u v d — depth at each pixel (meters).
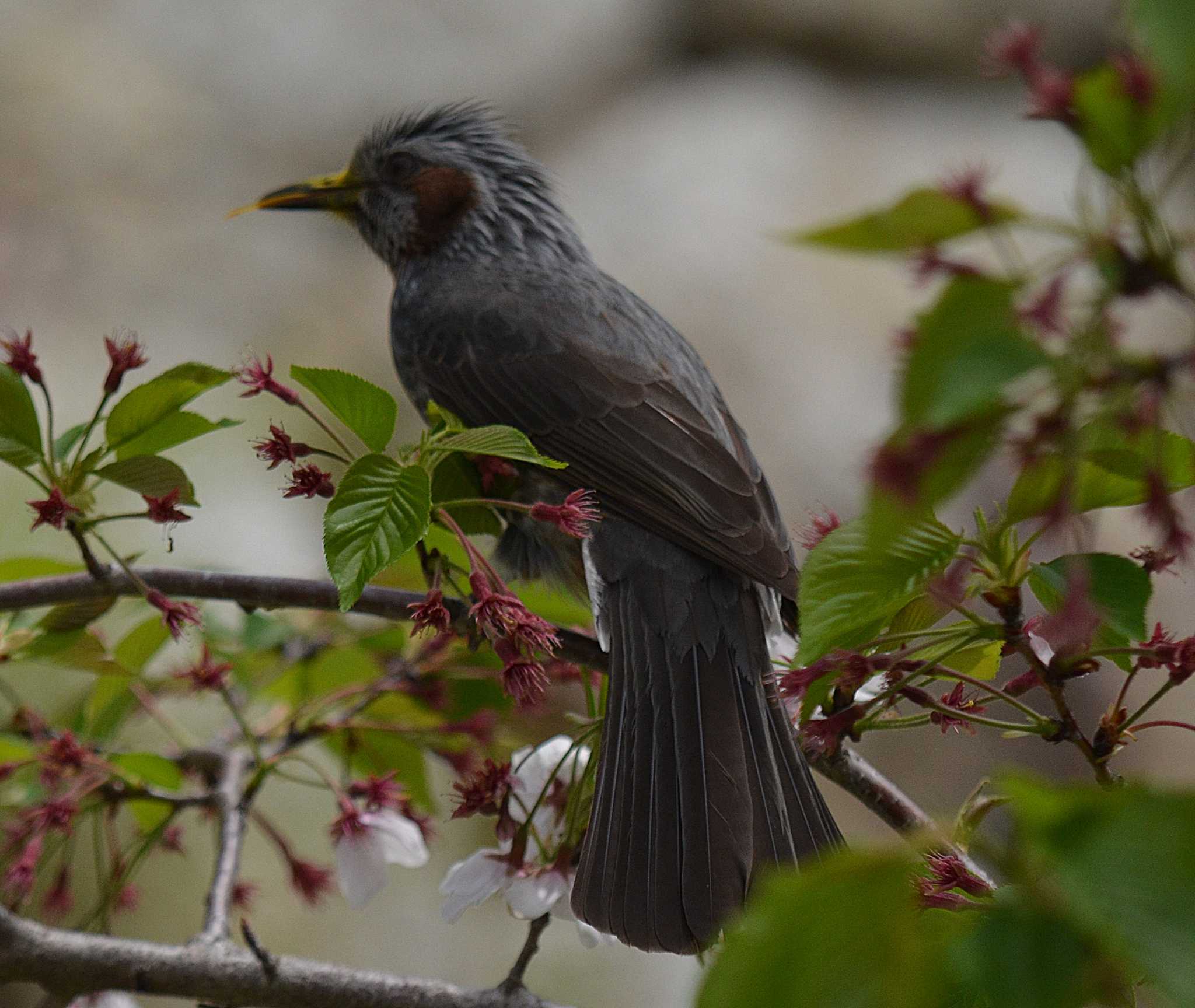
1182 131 2.94
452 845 15.59
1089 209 3.05
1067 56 23.09
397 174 11.04
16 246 20.17
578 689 8.80
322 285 21.03
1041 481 4.35
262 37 22.80
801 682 5.04
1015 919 2.87
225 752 7.93
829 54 23.36
